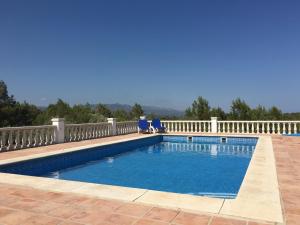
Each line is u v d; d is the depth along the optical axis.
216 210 4.43
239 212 4.34
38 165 10.01
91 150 12.67
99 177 9.64
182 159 13.13
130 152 15.21
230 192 7.84
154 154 14.52
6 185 5.96
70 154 11.48
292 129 20.53
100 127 17.91
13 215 4.33
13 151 11.56
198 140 19.28
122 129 20.38
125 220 4.08
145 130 21.61
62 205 4.73
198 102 31.19
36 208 4.61
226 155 14.19
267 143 13.34
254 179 6.40
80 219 4.14
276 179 6.40
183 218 4.13
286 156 9.63
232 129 20.58
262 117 29.38
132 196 5.12
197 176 9.71
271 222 3.99
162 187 8.37
